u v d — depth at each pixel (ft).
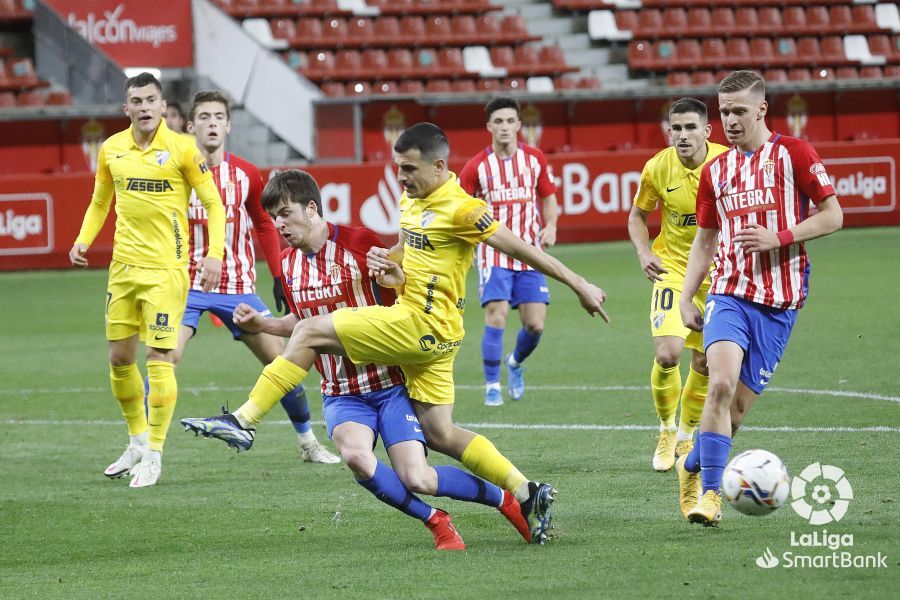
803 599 45.73
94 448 87.97
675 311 75.31
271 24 256.11
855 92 242.37
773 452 75.36
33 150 214.07
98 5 227.61
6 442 90.48
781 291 59.00
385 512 66.13
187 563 56.18
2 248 199.31
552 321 146.30
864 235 212.43
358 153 218.59
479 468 57.26
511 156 105.19
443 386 57.41
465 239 55.06
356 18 260.83
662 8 277.03
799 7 281.95
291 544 59.47
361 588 49.88
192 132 85.51
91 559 57.72
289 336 59.52
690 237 77.56
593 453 79.46
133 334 77.41
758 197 59.21
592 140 234.79
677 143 75.41
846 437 79.46
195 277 84.84
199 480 76.33
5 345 140.15
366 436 56.44
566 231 212.23
